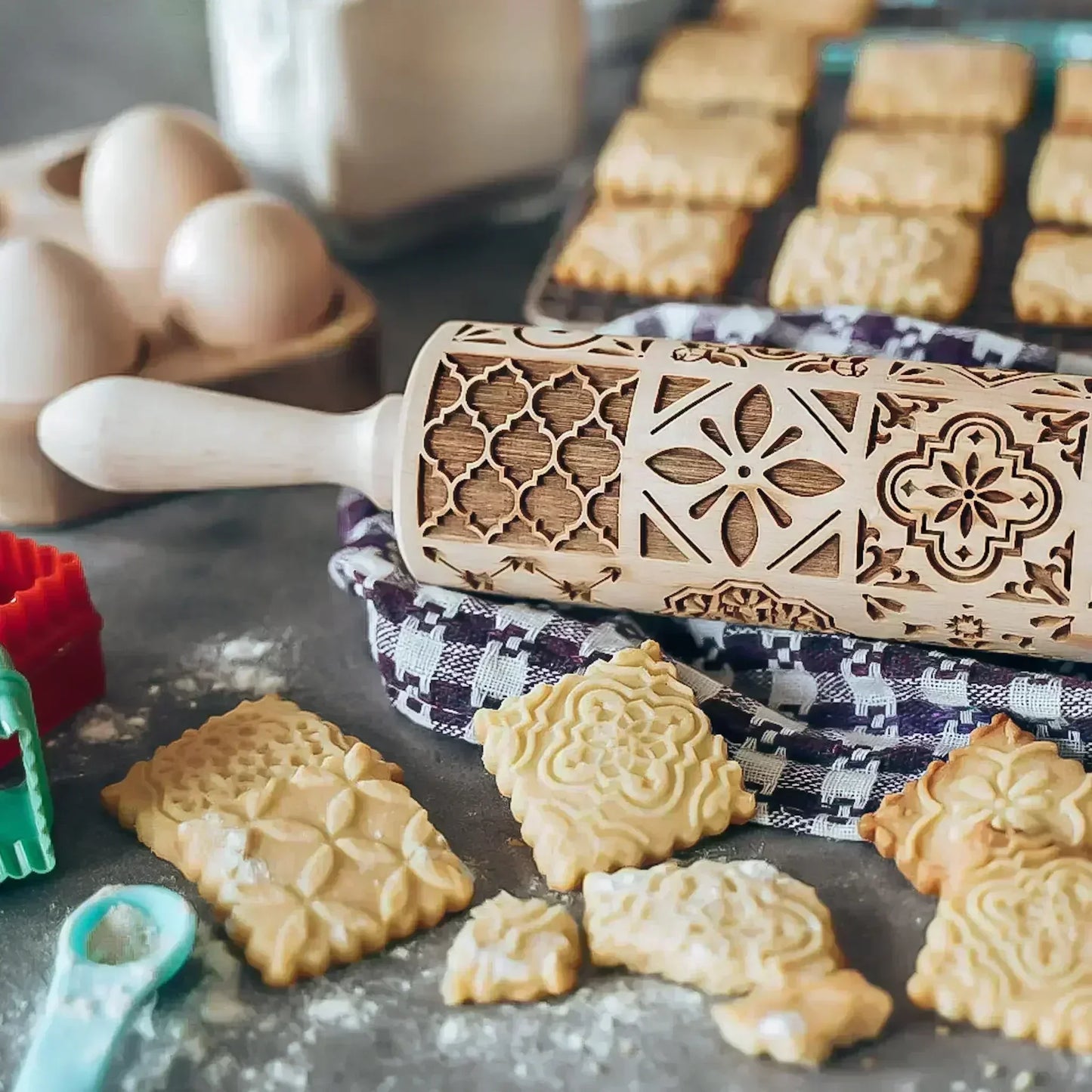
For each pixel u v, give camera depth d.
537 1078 0.40
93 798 0.45
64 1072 0.40
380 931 0.42
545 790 0.44
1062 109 0.62
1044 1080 0.40
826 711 0.46
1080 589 0.43
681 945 0.41
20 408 0.50
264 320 0.52
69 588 0.46
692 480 0.44
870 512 0.44
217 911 0.42
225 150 0.56
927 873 0.43
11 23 0.81
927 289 0.54
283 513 0.53
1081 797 0.43
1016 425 0.44
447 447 0.46
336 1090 0.40
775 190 0.60
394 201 0.60
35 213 0.58
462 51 0.59
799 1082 0.40
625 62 0.72
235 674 0.48
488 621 0.46
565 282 0.57
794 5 0.69
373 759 0.45
